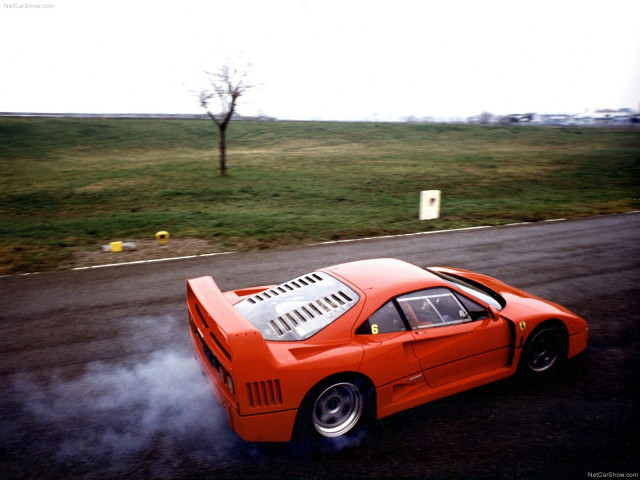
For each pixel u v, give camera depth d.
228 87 22.70
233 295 4.37
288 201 17.98
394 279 3.79
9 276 8.38
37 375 4.61
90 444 3.48
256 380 2.98
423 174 25.14
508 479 2.97
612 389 4.03
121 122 49.81
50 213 16.30
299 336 3.34
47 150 35.81
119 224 13.53
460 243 10.45
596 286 7.11
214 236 11.74
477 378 3.85
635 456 3.17
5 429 3.70
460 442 3.36
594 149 36.81
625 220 13.41
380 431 3.52
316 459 3.22
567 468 3.06
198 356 3.85
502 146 39.34
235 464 3.20
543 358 4.24
